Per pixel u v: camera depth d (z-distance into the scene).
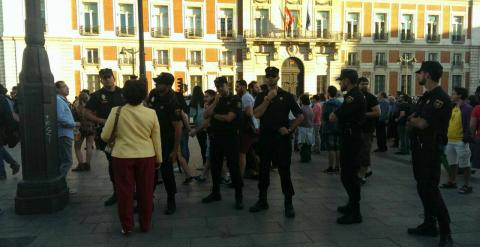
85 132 9.72
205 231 5.20
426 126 4.66
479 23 40.62
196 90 9.38
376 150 13.38
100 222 5.58
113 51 34.19
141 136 5.09
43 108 6.03
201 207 6.31
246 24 36.19
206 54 36.06
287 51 36.94
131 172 5.07
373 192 7.27
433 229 4.97
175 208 6.07
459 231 5.19
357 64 38.44
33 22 5.96
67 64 33.03
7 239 4.94
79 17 33.34
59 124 7.09
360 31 38.34
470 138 7.25
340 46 37.53
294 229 5.25
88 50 33.84
